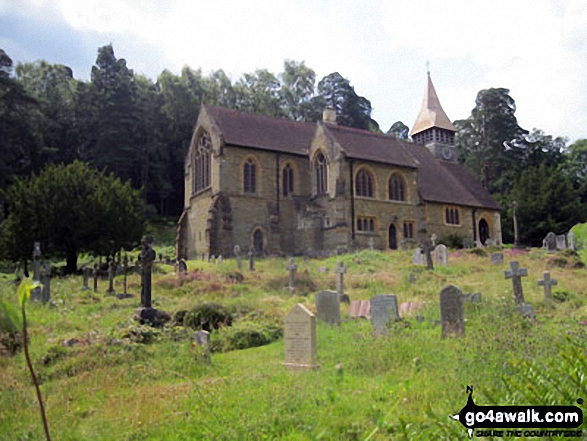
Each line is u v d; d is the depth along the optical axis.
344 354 14.27
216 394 10.62
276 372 12.95
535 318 18.34
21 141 68.06
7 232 41.88
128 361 14.58
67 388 12.35
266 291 29.27
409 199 58.00
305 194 56.88
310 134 60.72
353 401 9.79
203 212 54.91
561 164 92.69
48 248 42.12
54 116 81.06
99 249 42.66
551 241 42.84
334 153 53.84
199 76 91.69
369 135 59.97
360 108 103.06
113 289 31.14
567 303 21.78
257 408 9.57
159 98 83.81
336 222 52.06
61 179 43.16
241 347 17.56
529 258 38.78
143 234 46.00
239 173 52.75
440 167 68.50
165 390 11.62
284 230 54.66
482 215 65.44
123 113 77.44
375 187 55.94
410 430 7.71
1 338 15.86
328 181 54.25
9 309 4.71
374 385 10.90
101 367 14.01
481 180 93.25
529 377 7.12
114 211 42.97
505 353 10.90
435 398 9.55
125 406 10.59
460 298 15.52
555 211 73.25
